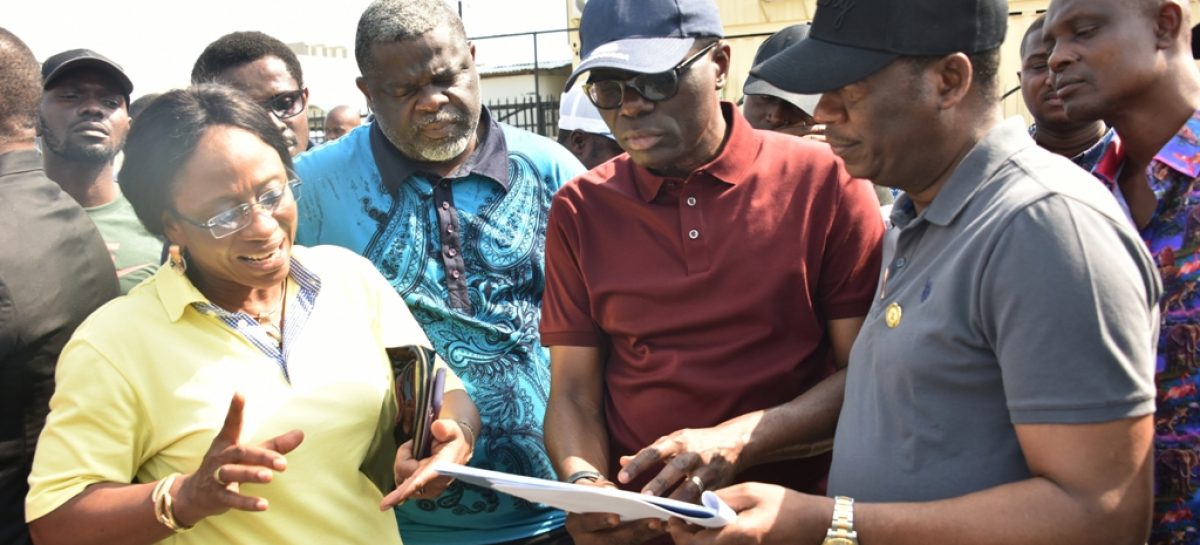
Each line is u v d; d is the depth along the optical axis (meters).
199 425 1.98
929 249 1.82
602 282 2.47
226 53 4.05
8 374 2.14
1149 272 1.65
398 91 2.86
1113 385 1.56
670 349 2.41
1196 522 2.25
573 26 9.01
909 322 1.79
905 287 1.84
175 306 2.02
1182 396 2.25
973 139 1.81
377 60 2.86
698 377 2.37
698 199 2.39
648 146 2.34
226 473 1.77
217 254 2.01
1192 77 2.29
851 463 1.90
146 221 2.07
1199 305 2.23
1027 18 6.67
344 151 3.13
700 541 1.77
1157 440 2.29
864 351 1.92
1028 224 1.62
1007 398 1.64
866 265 2.39
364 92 3.04
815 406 2.28
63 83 3.67
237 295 2.12
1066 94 2.37
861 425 1.90
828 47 1.81
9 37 2.36
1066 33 2.36
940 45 1.74
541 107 11.83
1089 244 1.59
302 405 2.07
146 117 2.03
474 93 2.97
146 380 1.98
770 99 3.85
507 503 2.90
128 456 1.96
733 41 7.26
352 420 2.12
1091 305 1.57
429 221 3.00
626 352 2.49
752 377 2.36
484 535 2.90
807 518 1.76
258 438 2.00
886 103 1.78
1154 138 2.31
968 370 1.71
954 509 1.67
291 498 2.02
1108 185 2.45
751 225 2.37
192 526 1.88
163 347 2.00
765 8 7.14
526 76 12.85
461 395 2.38
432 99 2.86
